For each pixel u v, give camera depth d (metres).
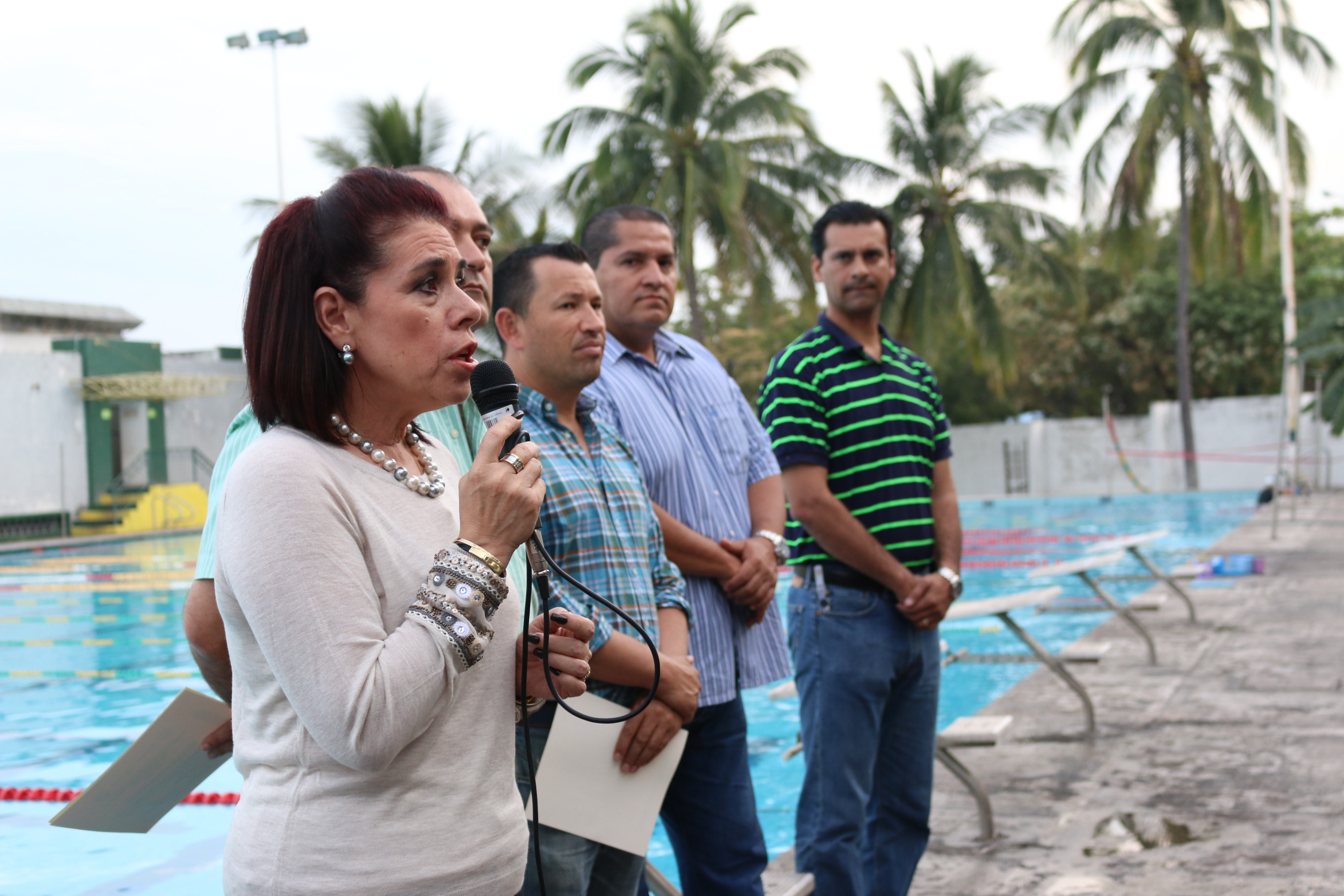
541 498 1.30
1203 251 25.06
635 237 2.76
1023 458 27.31
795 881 2.93
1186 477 24.72
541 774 2.01
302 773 1.20
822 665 2.92
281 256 1.29
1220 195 24.19
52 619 12.01
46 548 21.66
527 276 2.33
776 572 2.70
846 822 2.84
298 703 1.15
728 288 24.28
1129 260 24.86
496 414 1.54
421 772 1.23
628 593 2.16
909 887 3.08
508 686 1.36
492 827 1.29
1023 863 3.33
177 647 9.93
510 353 2.38
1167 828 3.54
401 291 1.27
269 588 1.15
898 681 3.01
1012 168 23.41
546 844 2.01
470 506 1.26
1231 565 9.89
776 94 21.55
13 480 23.78
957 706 6.62
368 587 1.21
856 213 3.07
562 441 2.25
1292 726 4.65
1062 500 24.67
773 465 2.96
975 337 24.97
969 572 13.68
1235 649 6.36
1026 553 15.42
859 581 2.92
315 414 1.27
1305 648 6.25
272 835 1.20
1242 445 25.00
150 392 25.69
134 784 1.61
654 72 20.70
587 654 1.52
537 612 1.96
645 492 2.38
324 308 1.27
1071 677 4.81
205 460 28.06
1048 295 28.91
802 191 23.77
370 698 1.13
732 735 2.54
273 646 1.15
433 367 1.28
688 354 2.94
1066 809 3.81
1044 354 29.36
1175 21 23.86
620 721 1.50
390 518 1.28
